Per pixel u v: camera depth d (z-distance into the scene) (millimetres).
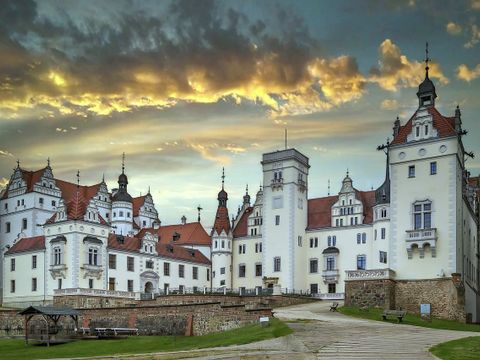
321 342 38719
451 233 69938
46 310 62656
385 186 98750
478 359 30797
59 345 56938
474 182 98062
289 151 108188
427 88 76000
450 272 69250
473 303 82875
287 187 107188
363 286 70125
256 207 116125
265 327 48531
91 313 67312
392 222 73938
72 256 92188
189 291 104125
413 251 71750
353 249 102688
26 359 46281
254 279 113688
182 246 120375
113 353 47375
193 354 37125
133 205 139000
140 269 103688
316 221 109125
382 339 40125
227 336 48906
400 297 70750
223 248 117250
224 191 121938
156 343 52094
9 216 121250
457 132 71500
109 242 99250
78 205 95500
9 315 74875
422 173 73062
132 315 64000
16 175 121688
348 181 106125
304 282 106812
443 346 35906
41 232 116812
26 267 98438
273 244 107000
